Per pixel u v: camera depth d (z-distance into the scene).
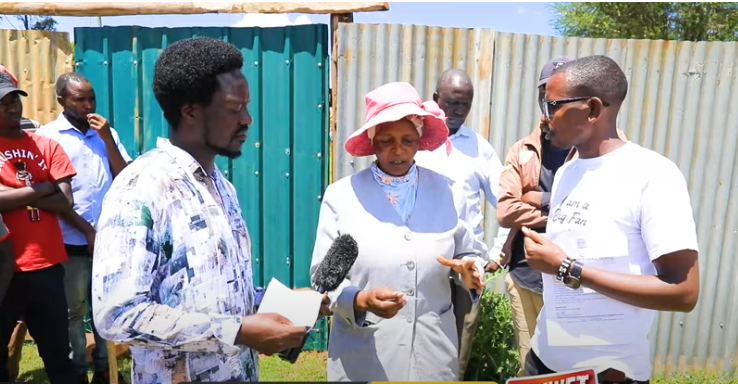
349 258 1.95
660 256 1.62
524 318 3.15
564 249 1.79
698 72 4.09
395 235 2.10
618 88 1.73
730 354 4.30
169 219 1.39
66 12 3.96
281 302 1.54
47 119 4.32
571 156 2.82
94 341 4.14
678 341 4.30
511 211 2.95
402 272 2.07
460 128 3.69
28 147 3.16
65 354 3.22
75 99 3.65
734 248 4.21
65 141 3.64
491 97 4.20
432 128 2.28
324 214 2.23
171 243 1.40
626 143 1.77
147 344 1.34
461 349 2.53
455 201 2.23
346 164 4.20
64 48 4.25
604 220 1.72
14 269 2.84
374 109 2.09
